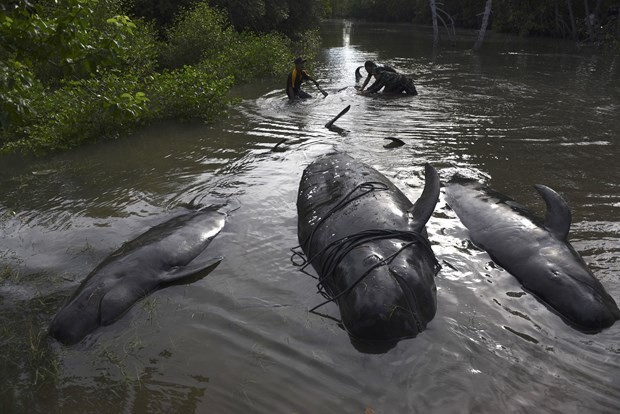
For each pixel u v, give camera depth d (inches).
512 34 1408.7
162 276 184.5
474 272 183.5
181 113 416.5
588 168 284.8
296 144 344.8
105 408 130.2
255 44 668.1
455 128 375.9
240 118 426.3
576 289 161.3
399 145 334.3
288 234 216.5
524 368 138.2
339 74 665.6
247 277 187.0
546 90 529.3
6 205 259.1
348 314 156.4
